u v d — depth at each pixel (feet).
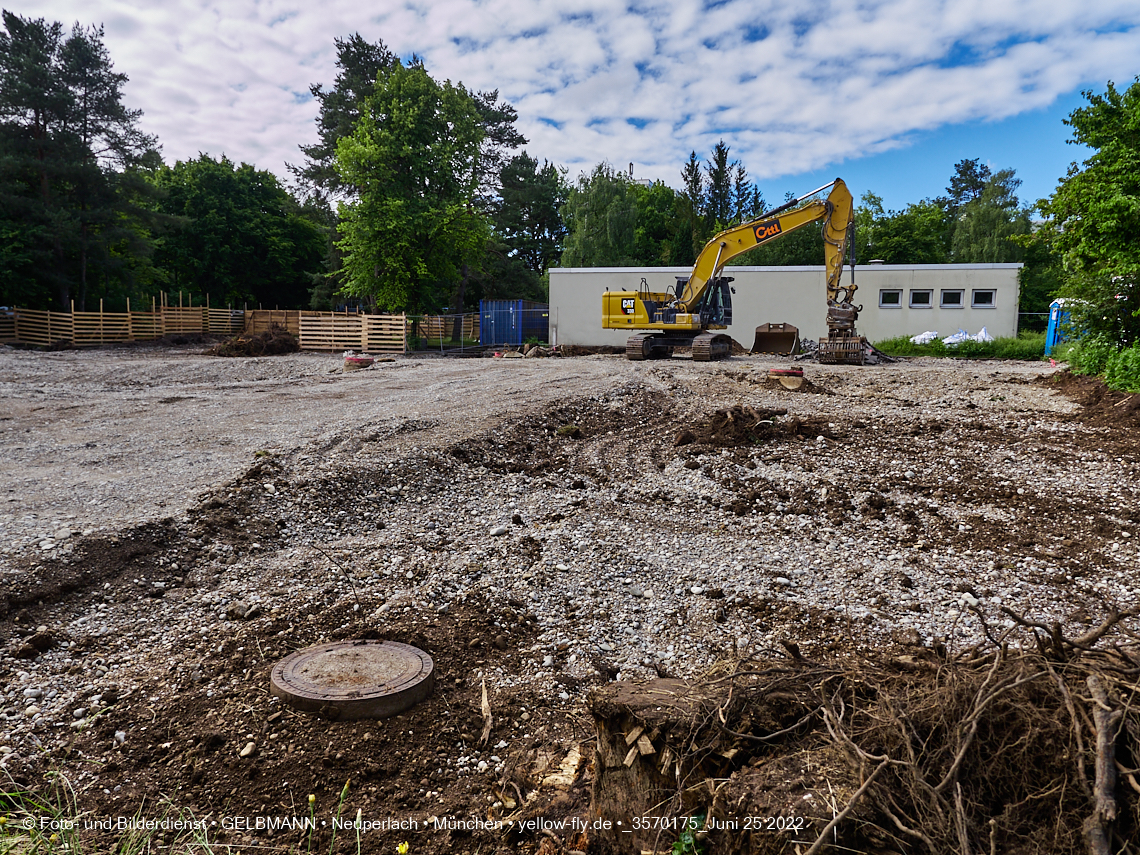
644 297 71.36
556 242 189.88
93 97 108.99
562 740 11.88
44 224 103.91
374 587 16.93
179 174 150.61
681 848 7.61
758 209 209.56
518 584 17.71
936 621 16.11
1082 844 6.04
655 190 210.79
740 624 16.12
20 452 26.66
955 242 168.25
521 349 93.81
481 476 26.96
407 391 45.34
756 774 7.39
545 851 9.25
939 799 6.53
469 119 105.70
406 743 11.41
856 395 43.14
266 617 14.93
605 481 27.61
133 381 56.44
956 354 79.61
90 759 10.67
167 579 16.43
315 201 147.84
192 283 152.76
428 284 113.29
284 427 32.07
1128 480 25.39
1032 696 7.38
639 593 17.72
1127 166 45.52
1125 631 8.36
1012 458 28.76
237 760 10.69
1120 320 46.85
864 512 23.99
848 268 90.89
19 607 14.28
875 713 7.76
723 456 30.27
